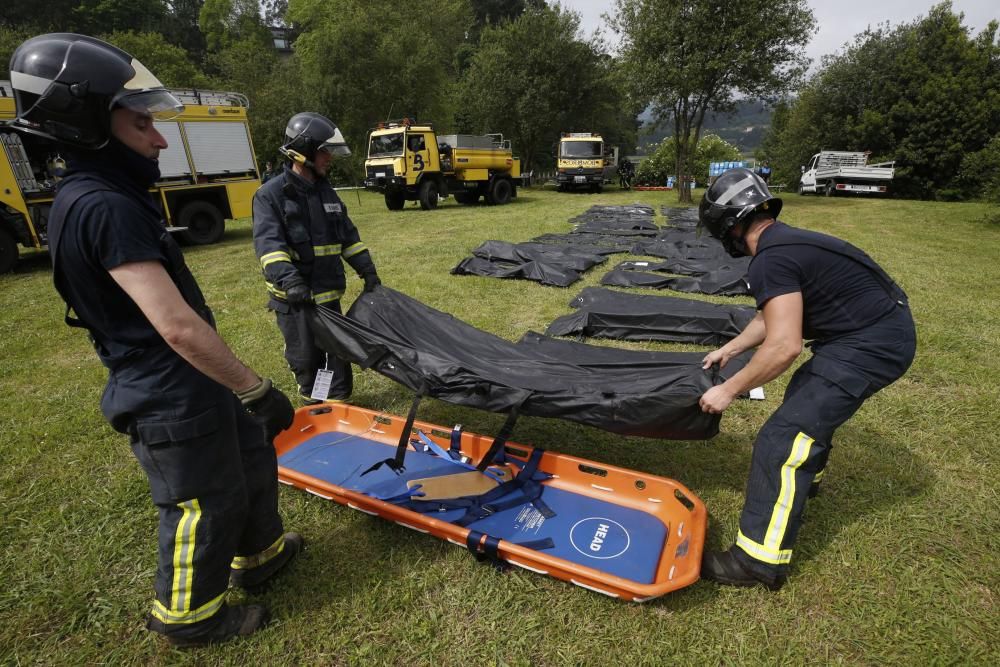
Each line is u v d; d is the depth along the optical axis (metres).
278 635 2.08
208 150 11.78
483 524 2.59
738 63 15.28
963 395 3.87
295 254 3.27
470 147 18.03
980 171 21.20
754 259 2.06
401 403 4.00
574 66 27.25
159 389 1.63
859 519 2.63
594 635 2.05
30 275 9.20
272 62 32.66
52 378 4.69
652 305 5.69
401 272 7.97
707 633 2.05
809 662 1.94
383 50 26.36
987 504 2.74
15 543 2.65
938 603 2.16
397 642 2.05
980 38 22.41
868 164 23.36
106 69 1.43
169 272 1.67
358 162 28.19
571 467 2.85
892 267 7.80
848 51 25.09
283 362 4.78
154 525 2.76
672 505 2.60
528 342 4.52
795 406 2.07
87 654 2.05
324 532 2.63
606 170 24.83
